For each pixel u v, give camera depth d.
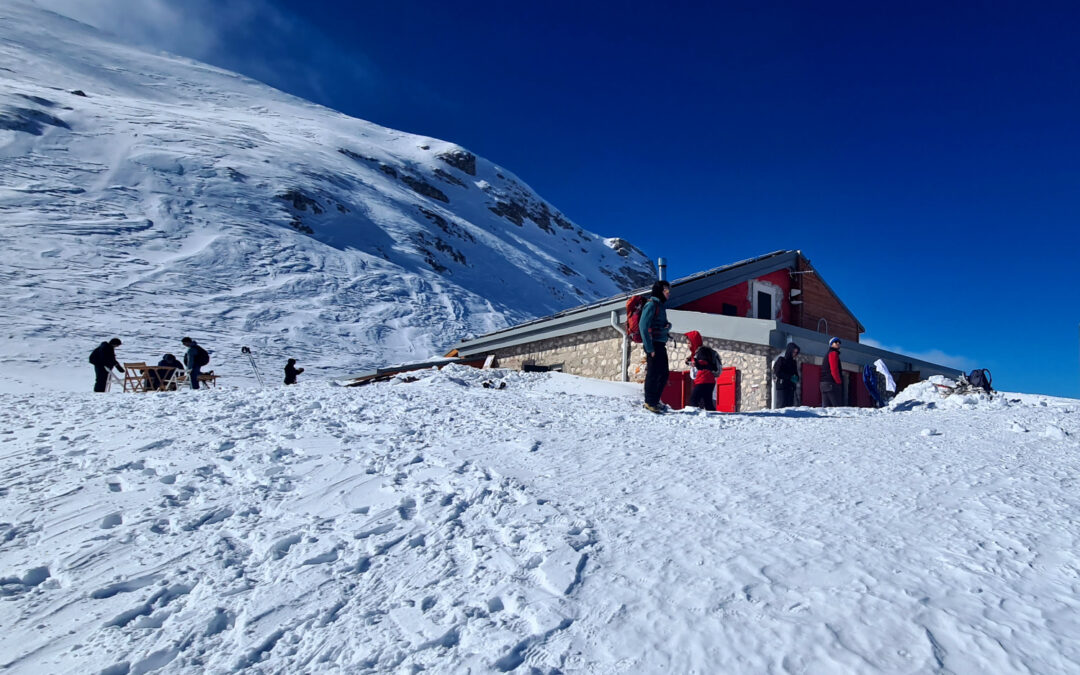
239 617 2.36
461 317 49.75
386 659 2.01
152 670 2.09
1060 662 1.71
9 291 28.92
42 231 37.56
